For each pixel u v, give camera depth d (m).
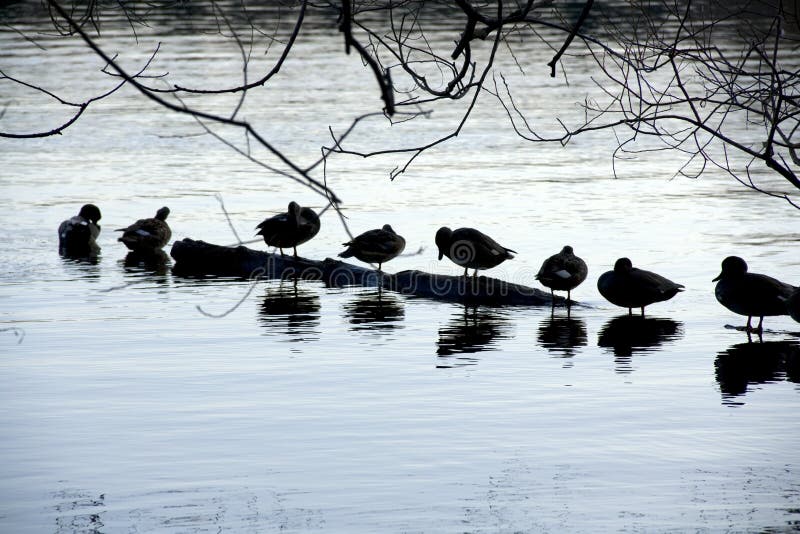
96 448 11.97
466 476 11.14
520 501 10.50
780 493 10.70
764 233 23.86
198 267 22.66
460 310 18.97
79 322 17.80
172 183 31.14
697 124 9.11
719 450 11.81
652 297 17.94
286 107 43.69
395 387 14.17
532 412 13.11
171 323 17.78
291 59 56.78
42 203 28.44
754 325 17.58
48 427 12.64
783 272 20.19
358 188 30.06
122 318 18.11
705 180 30.69
